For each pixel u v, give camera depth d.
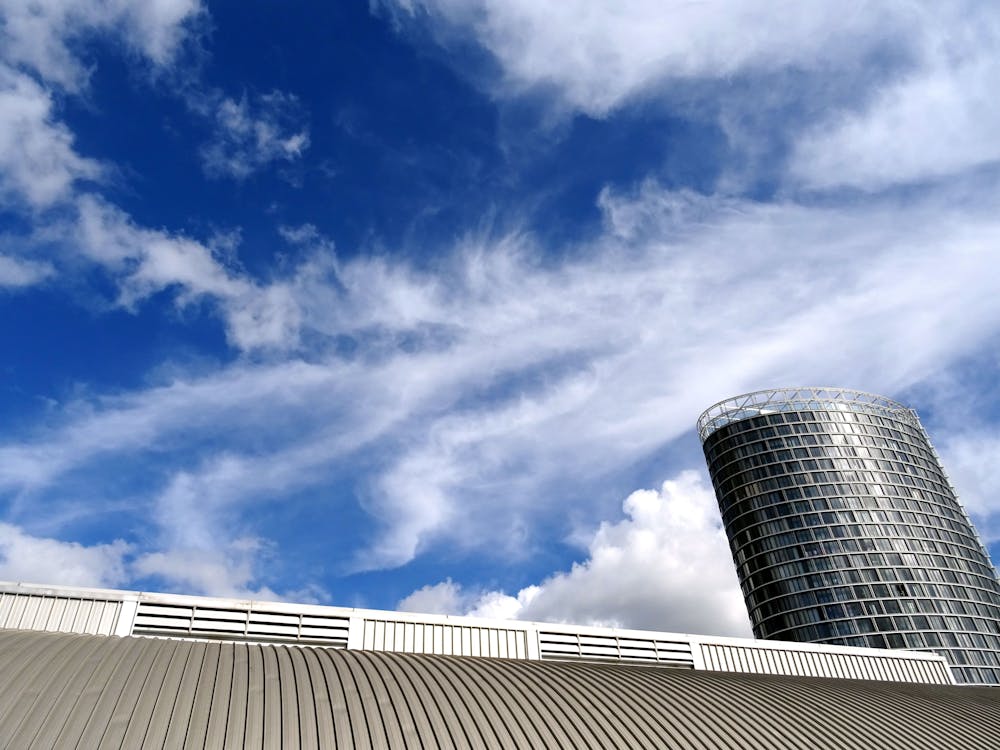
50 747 17.92
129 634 34.88
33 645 23.48
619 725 24.33
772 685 32.41
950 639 147.62
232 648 26.91
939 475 182.38
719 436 185.75
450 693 24.41
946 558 161.75
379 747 20.50
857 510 165.12
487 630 41.06
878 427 183.38
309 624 37.88
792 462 173.62
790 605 155.62
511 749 21.66
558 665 30.78
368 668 25.91
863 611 150.62
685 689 29.08
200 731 19.75
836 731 27.53
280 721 20.92
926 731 29.55
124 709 20.05
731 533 174.25
